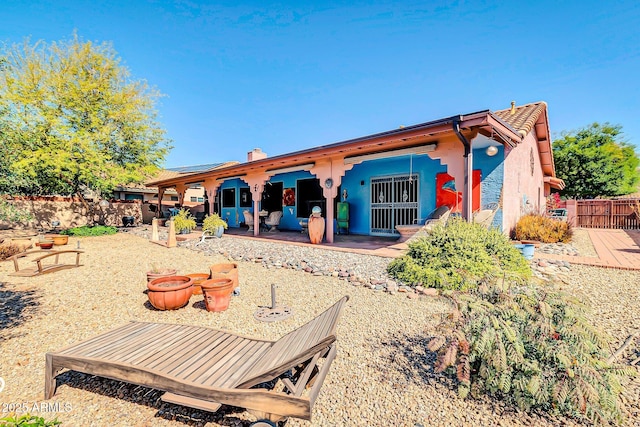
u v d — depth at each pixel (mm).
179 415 2340
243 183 17391
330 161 9203
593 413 1943
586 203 15992
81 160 12633
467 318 2506
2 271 6758
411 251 5758
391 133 6684
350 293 5086
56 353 2596
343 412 2311
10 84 11594
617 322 3680
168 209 21656
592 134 20859
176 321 4098
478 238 5574
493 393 2418
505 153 8008
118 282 5914
